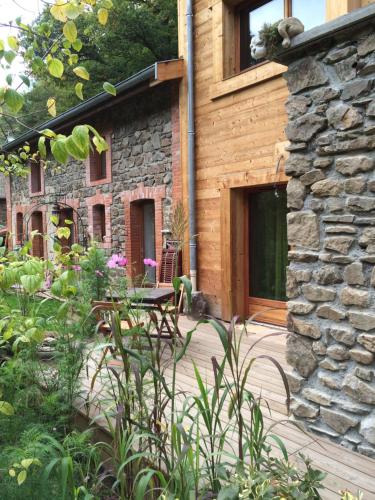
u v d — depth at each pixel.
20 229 12.48
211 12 5.32
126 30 12.03
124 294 3.18
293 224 2.52
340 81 2.23
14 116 1.98
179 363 3.72
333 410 2.34
